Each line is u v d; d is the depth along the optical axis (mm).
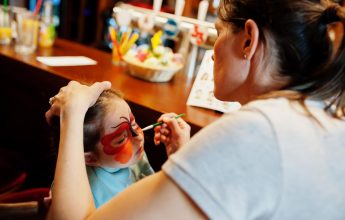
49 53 1784
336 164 530
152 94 1312
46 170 1554
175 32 1728
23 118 1653
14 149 1767
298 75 581
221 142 506
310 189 506
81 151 712
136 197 547
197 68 1731
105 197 923
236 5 623
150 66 1449
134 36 1707
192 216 504
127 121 917
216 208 482
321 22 560
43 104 1505
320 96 579
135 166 1071
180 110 1178
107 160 914
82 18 3182
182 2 1729
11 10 1972
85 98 768
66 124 725
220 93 705
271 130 499
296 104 559
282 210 503
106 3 3059
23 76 1528
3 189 1314
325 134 532
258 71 613
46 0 2289
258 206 494
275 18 565
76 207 666
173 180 513
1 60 1608
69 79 1321
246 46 617
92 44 3086
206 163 501
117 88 1290
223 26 663
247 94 663
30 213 896
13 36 2012
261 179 488
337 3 581
